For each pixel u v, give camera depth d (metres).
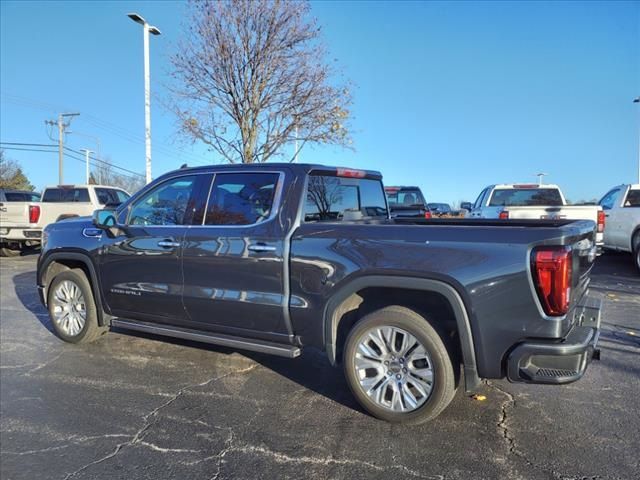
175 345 5.54
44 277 5.75
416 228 3.51
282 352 4.01
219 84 12.70
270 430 3.56
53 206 13.75
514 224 4.43
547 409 3.83
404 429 3.54
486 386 4.29
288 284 3.93
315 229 3.85
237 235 4.19
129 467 3.12
